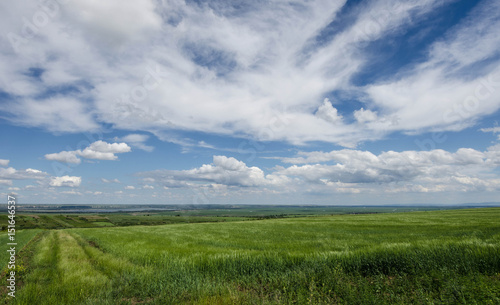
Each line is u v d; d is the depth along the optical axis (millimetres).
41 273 12039
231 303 7680
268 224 48250
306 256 11742
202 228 43750
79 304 8219
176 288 9539
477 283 7480
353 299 7363
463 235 20594
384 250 11148
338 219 55469
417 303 6996
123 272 11398
